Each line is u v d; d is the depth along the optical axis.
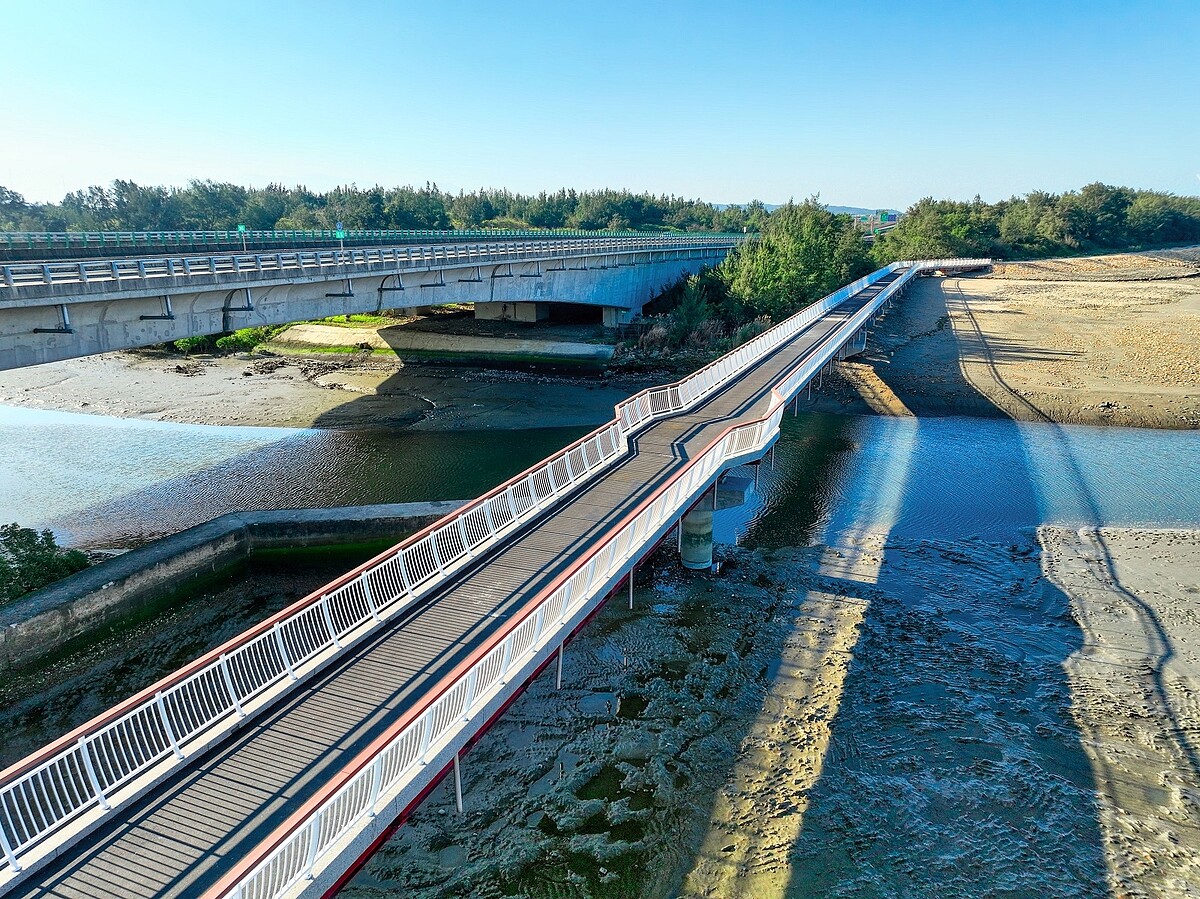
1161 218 161.38
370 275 35.44
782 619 19.41
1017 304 76.88
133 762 12.15
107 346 24.97
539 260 47.97
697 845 12.24
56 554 19.69
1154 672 17.16
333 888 8.55
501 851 12.05
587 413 40.88
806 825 12.66
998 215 157.62
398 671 12.21
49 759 8.84
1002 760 14.30
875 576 21.81
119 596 18.48
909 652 17.91
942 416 39.72
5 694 16.27
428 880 11.51
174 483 29.52
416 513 22.88
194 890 8.26
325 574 22.14
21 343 22.14
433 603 14.23
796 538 24.48
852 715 15.56
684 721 15.30
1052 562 22.72
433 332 57.50
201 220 118.06
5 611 16.77
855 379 46.00
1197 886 11.60
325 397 43.59
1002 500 27.89
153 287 25.34
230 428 37.31
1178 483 29.55
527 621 12.09
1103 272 110.75
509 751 14.27
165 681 10.20
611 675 16.80
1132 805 13.24
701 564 21.80
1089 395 41.62
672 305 66.44
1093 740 14.90
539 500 18.75
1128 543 24.06
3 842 8.27
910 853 12.15
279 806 9.47
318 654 12.31
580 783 13.54
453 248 40.69
